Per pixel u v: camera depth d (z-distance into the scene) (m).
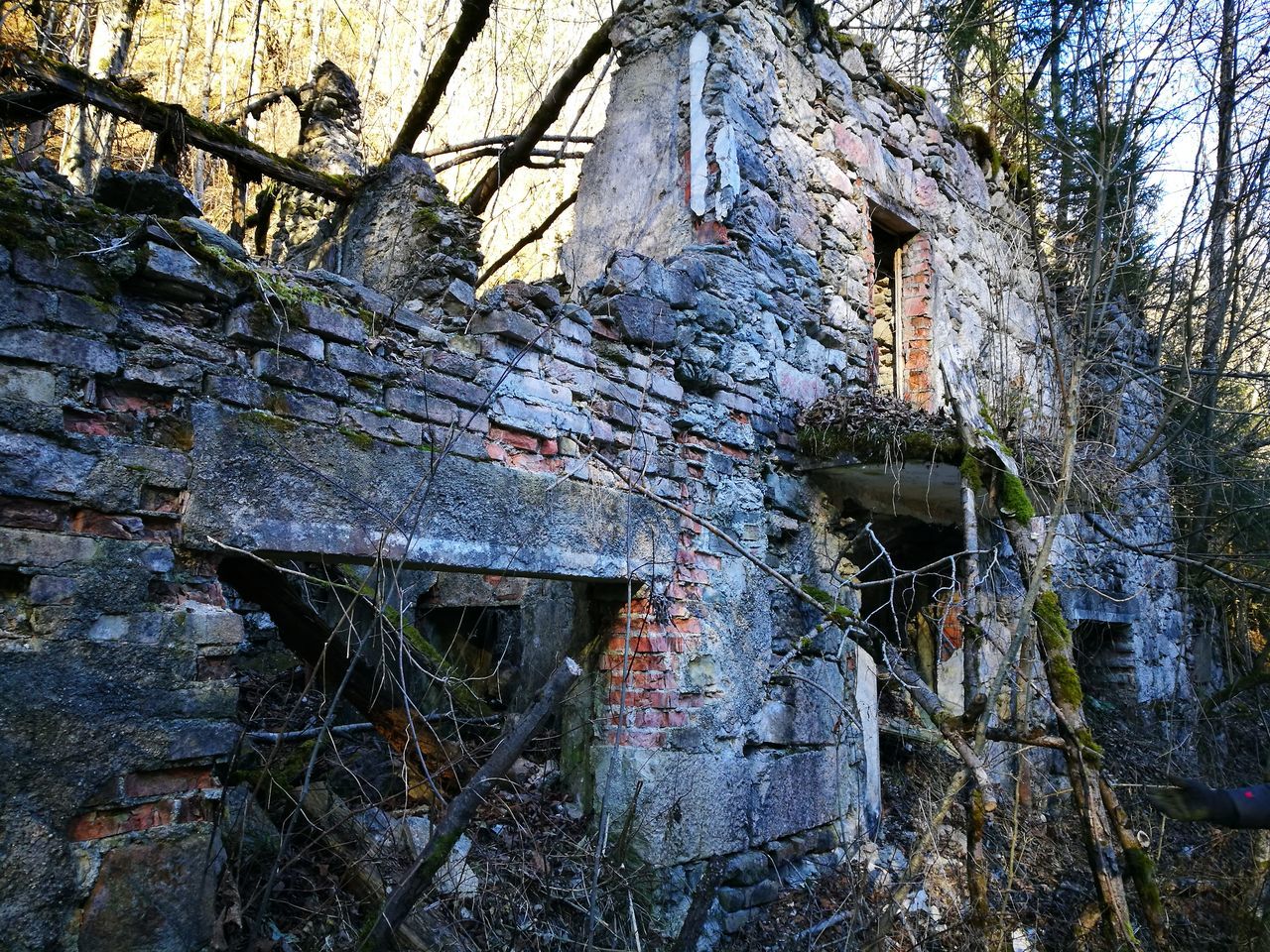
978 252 7.00
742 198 4.70
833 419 4.69
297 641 3.43
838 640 4.82
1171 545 8.66
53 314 2.09
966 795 5.30
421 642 4.71
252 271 2.51
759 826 4.11
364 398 2.77
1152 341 7.30
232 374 2.44
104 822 2.04
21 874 1.87
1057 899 4.32
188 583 2.28
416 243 4.58
